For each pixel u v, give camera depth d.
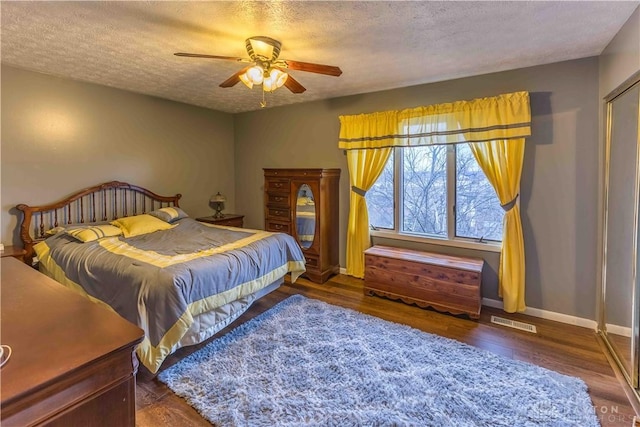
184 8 2.00
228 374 2.20
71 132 3.57
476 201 3.44
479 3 1.93
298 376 2.18
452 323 2.98
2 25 2.23
